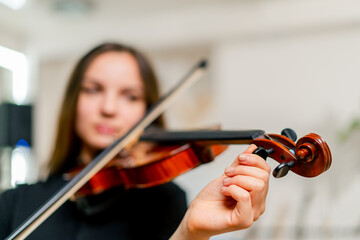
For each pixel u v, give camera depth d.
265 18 3.03
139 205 1.03
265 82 3.01
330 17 2.85
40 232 0.96
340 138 2.61
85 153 1.21
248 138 0.73
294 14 2.94
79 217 1.00
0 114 2.59
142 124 1.14
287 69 2.95
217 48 3.18
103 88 1.13
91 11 3.19
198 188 3.01
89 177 0.96
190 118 3.17
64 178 1.13
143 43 3.40
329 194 2.74
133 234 0.99
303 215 2.77
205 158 0.89
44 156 3.62
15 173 2.89
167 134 1.11
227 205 0.61
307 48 2.91
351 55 2.79
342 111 2.78
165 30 3.34
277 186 2.84
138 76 1.17
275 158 0.63
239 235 2.88
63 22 3.39
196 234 0.62
